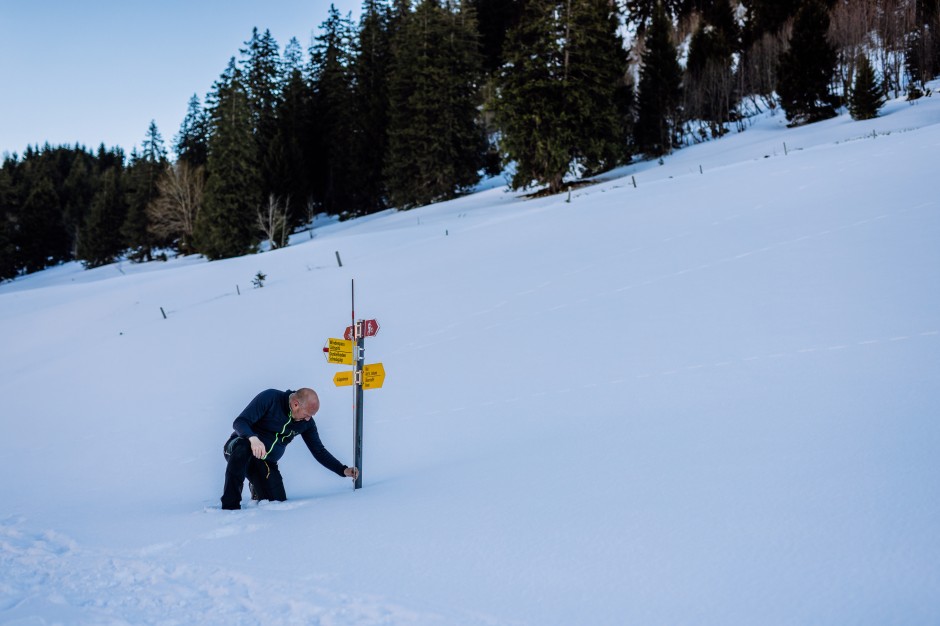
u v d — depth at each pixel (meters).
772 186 17.56
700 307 9.63
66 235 96.94
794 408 5.32
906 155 16.61
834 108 44.53
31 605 3.20
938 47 48.34
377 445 6.73
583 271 13.83
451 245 22.05
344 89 67.94
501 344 10.03
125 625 2.89
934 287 8.11
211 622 2.91
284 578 3.36
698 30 62.47
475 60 57.56
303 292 19.61
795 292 9.26
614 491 4.07
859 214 12.50
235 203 55.47
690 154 44.53
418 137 54.16
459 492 4.52
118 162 132.75
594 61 40.91
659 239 15.05
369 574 3.29
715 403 5.87
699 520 3.43
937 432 4.27
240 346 14.73
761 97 58.00
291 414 5.19
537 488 4.34
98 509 5.80
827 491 3.58
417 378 9.21
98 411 11.55
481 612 2.75
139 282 33.31
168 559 3.86
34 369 17.75
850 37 52.66
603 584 2.88
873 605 2.45
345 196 66.50
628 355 8.20
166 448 8.41
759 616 2.48
